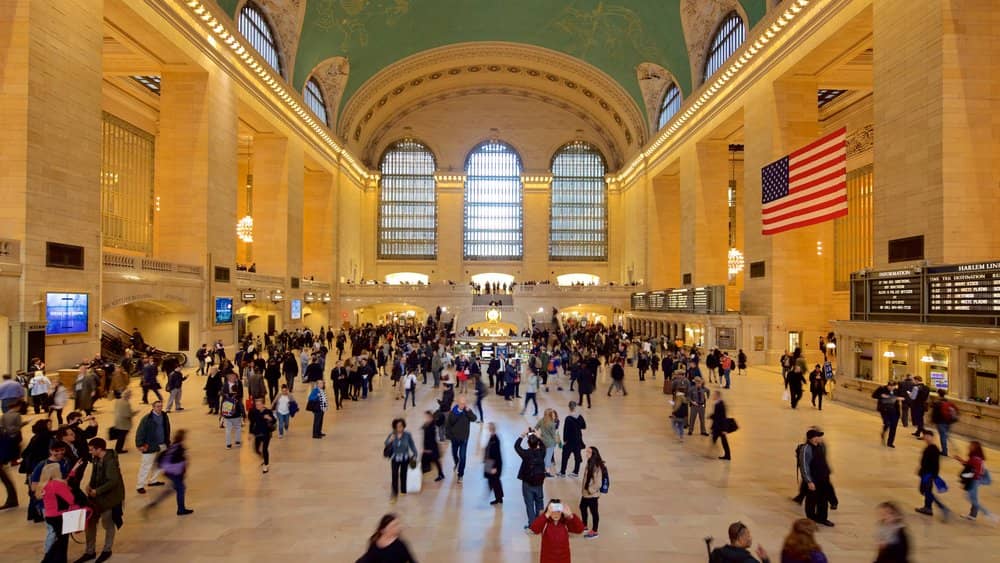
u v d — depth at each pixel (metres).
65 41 15.16
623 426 12.66
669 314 31.55
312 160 36.62
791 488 8.41
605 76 41.44
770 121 24.09
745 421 13.10
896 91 16.30
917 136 15.50
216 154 23.41
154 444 8.01
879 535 4.64
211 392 13.01
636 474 9.09
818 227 24.05
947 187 14.59
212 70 23.12
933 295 12.77
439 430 11.41
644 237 42.69
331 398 16.16
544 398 16.42
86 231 15.92
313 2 30.14
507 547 6.38
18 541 6.36
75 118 15.54
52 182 14.72
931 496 7.30
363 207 49.94
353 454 10.20
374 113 46.56
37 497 6.61
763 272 24.67
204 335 22.38
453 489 8.39
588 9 34.62
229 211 24.58
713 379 19.94
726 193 32.66
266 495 8.02
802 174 19.58
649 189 41.78
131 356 17.45
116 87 27.91
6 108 13.85
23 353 13.45
